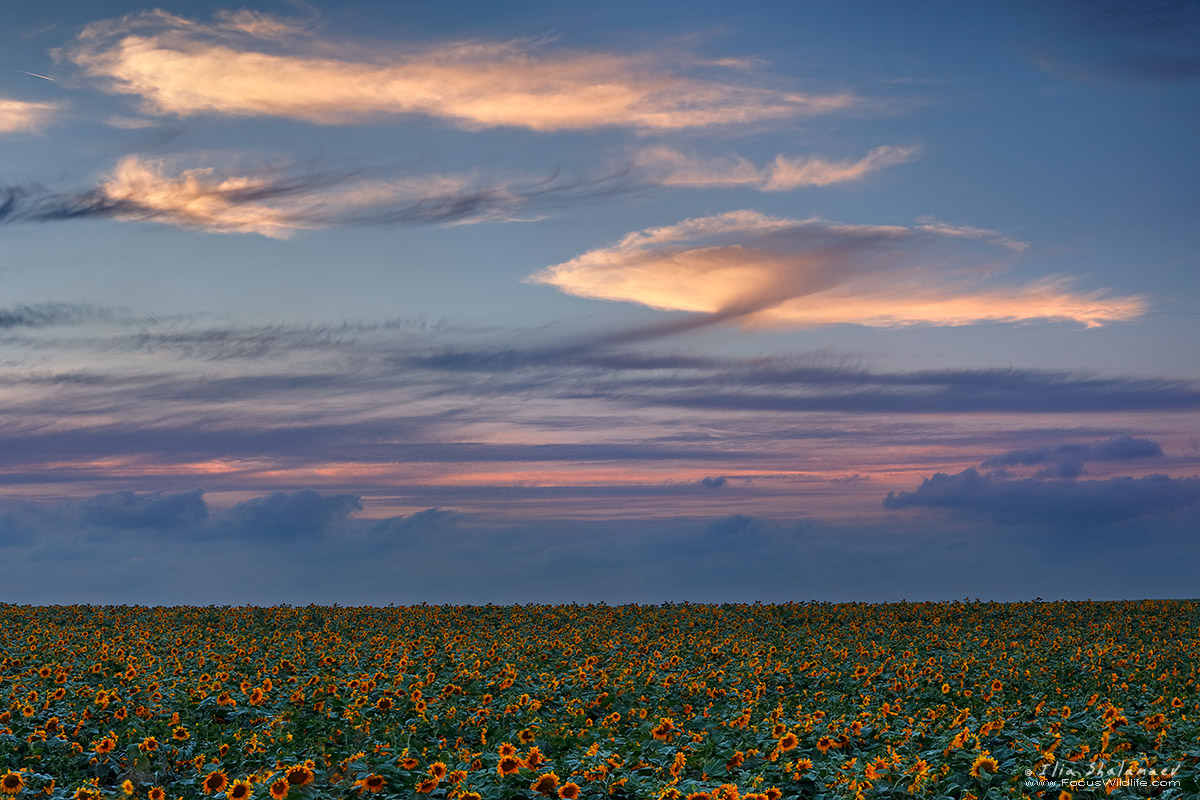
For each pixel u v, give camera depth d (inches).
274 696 716.0
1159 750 524.7
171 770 509.4
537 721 628.4
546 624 1342.3
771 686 799.7
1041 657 973.8
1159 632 1258.0
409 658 903.1
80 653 934.4
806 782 476.1
